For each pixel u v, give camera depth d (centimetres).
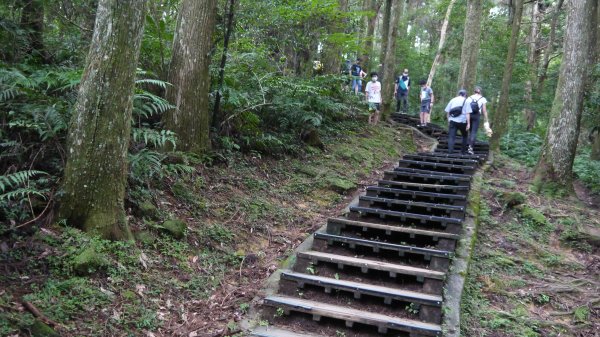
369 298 484
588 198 964
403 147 1305
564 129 930
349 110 1334
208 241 562
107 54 461
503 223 760
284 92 988
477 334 466
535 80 2027
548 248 709
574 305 553
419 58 2806
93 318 382
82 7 723
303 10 960
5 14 617
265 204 696
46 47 685
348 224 634
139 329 394
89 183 462
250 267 548
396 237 634
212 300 470
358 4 1847
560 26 2075
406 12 3028
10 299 355
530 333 481
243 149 840
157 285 455
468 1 1619
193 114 715
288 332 439
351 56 1617
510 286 578
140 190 559
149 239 507
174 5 895
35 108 497
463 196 734
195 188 655
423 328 417
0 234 418
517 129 1945
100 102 461
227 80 823
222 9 812
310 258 545
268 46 1002
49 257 413
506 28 2062
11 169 474
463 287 524
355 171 969
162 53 723
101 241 453
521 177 1059
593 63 1012
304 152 970
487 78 2036
